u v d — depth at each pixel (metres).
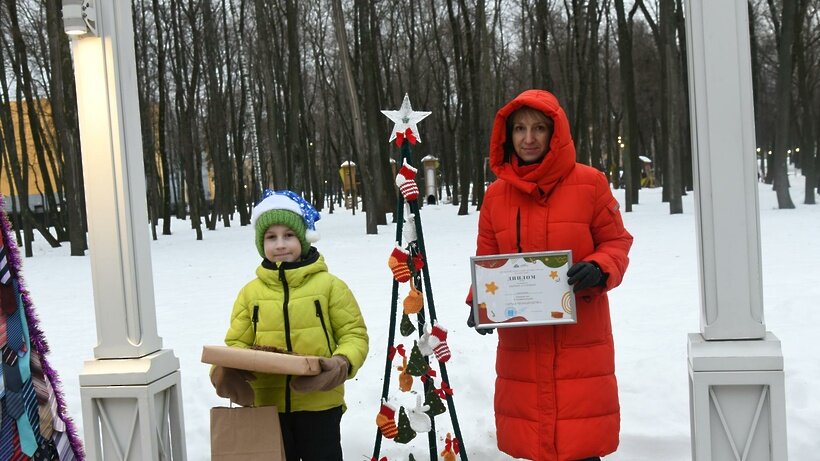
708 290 2.65
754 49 27.09
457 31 26.28
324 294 3.12
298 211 3.19
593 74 26.59
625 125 22.59
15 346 2.33
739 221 2.61
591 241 3.05
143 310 3.07
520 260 2.90
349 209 42.28
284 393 3.07
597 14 29.45
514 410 3.06
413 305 2.96
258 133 29.97
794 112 30.03
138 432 3.01
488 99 29.77
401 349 3.10
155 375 3.03
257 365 2.73
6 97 20.86
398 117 3.03
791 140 43.59
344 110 40.25
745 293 2.62
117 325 3.03
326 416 3.09
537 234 3.02
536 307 2.88
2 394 2.29
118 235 3.02
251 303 3.16
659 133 45.94
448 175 39.47
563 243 3.00
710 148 2.62
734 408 2.64
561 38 34.84
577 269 2.83
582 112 25.25
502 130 3.13
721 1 2.58
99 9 2.99
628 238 3.13
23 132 24.09
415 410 3.08
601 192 3.06
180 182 42.34
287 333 3.07
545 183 3.01
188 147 25.97
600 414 2.99
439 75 36.78
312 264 3.15
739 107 2.59
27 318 2.44
